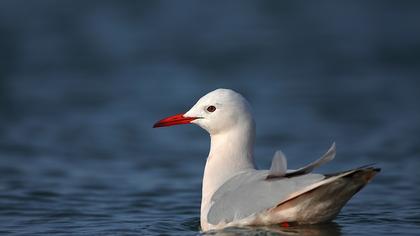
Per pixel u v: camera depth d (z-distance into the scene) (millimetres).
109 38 31328
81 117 20797
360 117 20250
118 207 12484
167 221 11352
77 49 29656
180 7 36375
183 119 11484
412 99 22109
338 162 15891
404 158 16047
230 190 10273
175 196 13367
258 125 19594
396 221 10898
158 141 18500
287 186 9445
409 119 19922
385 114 20531
